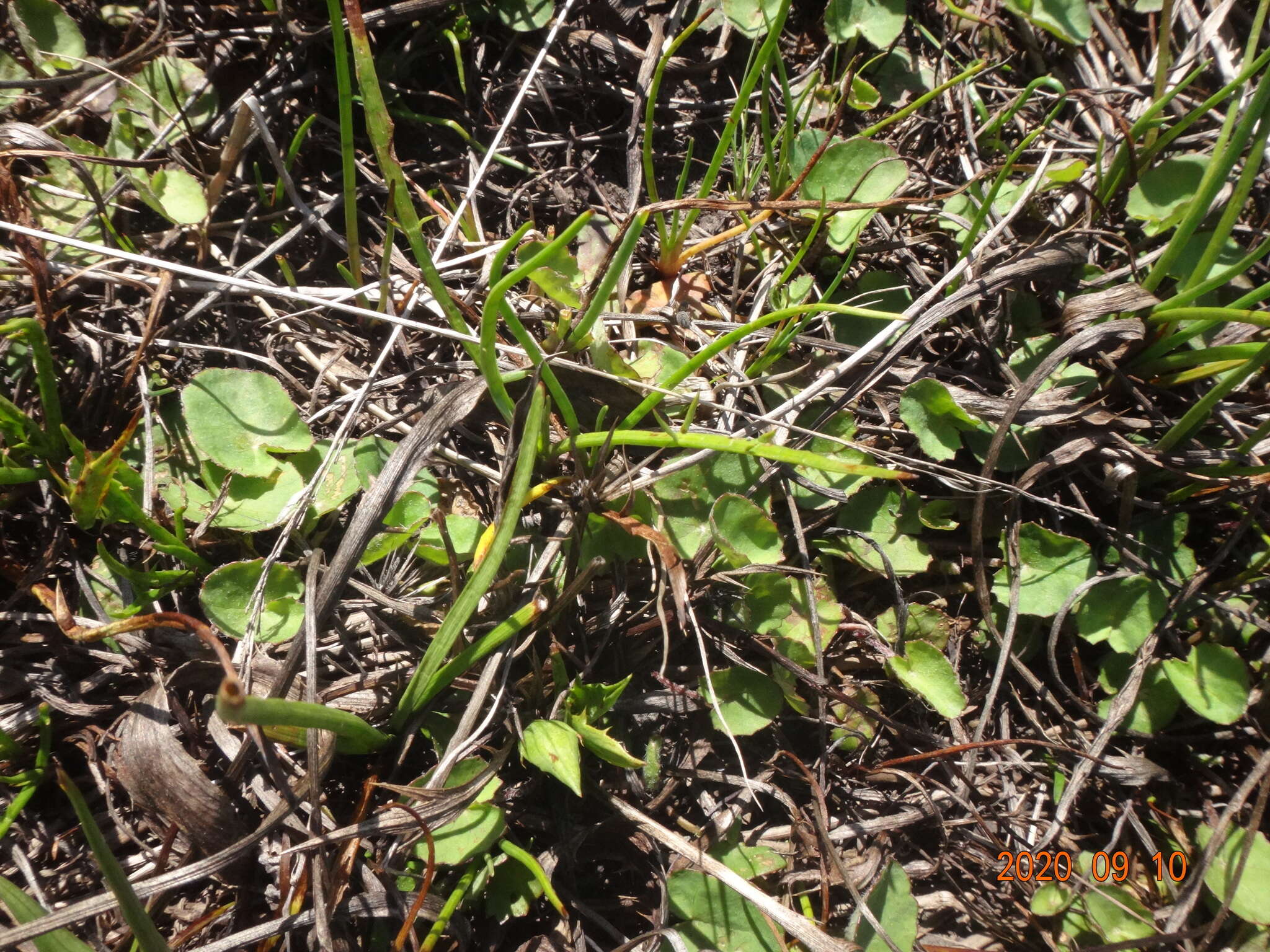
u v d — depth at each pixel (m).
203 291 0.23
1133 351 0.23
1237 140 0.19
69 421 0.22
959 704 0.21
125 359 0.22
